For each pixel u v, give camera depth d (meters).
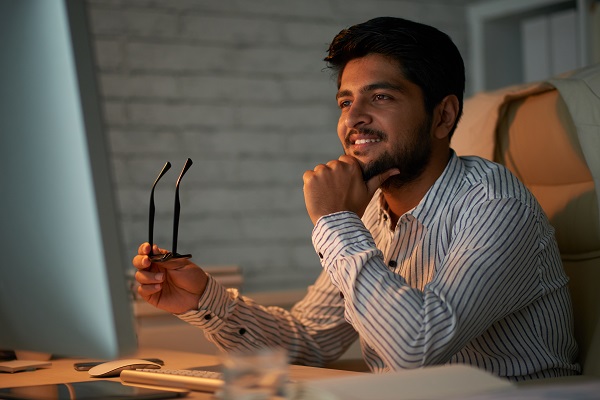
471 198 1.27
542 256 1.25
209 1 3.69
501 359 1.24
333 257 1.14
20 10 0.69
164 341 1.61
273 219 3.81
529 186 1.52
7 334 0.78
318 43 3.92
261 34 3.80
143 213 3.55
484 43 4.25
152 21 3.59
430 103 1.32
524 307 1.24
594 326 1.33
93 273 0.68
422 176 1.33
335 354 1.53
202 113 3.67
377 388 0.70
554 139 1.44
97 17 3.49
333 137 3.94
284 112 3.84
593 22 3.76
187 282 1.29
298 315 1.54
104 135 0.68
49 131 0.69
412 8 4.14
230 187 3.72
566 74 1.48
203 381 0.89
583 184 1.41
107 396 0.86
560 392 0.67
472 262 1.13
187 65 3.65
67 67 0.67
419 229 1.31
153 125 3.58
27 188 0.71
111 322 0.68
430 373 0.76
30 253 0.73
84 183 0.67
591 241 1.37
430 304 1.07
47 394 0.88
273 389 0.69
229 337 1.38
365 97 1.30
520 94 1.52
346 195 1.24
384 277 1.10
